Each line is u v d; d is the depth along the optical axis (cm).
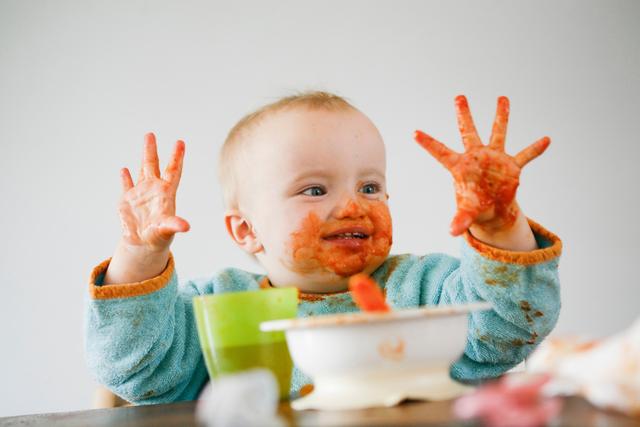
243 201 154
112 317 121
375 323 81
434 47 254
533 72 253
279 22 259
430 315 81
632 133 251
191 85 257
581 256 248
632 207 248
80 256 249
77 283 248
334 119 147
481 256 109
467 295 121
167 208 118
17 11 256
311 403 83
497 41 254
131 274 122
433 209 247
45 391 244
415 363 82
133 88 256
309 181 144
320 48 258
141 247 120
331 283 143
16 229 250
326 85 256
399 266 148
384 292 145
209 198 253
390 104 254
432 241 246
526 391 60
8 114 253
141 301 121
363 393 81
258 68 258
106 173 252
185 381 139
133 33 258
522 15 254
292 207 144
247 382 64
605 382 63
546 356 68
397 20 256
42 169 252
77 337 246
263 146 149
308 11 259
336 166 144
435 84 253
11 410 244
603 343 66
